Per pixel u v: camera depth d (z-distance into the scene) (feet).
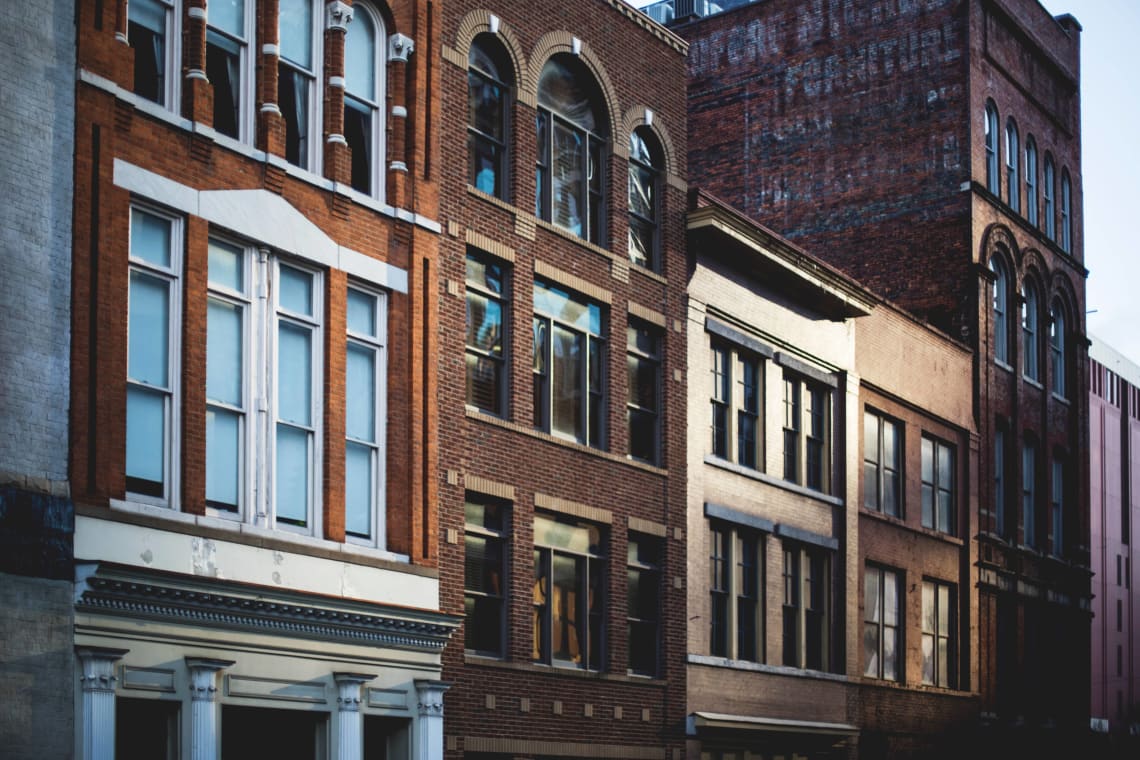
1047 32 194.80
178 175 78.64
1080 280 201.57
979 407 172.45
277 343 84.17
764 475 132.98
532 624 104.27
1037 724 180.55
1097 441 265.34
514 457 103.86
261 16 84.74
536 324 108.78
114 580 72.13
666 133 124.26
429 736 90.94
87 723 71.20
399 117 93.86
